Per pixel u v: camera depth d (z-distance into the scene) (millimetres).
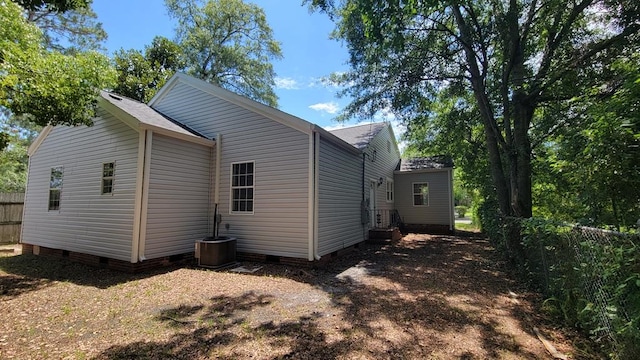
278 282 5570
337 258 8031
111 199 6832
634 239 2375
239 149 7965
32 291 5000
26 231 8945
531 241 4949
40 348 2994
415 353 2893
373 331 3391
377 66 9297
